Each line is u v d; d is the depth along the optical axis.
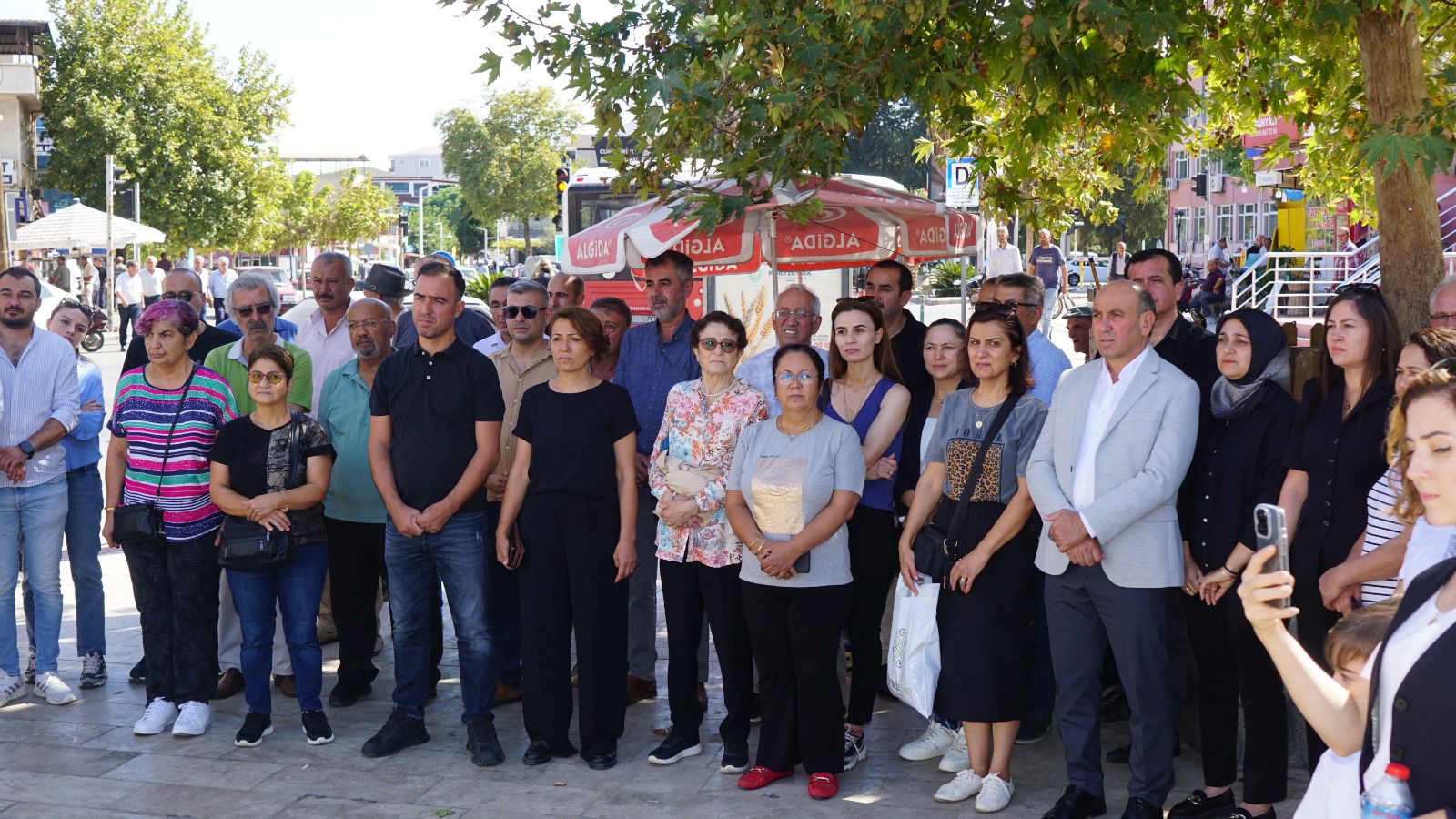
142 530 5.93
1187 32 6.66
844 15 6.30
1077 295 39.00
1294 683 2.68
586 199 16.23
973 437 5.17
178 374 6.14
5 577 6.42
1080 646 4.91
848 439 5.27
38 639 6.53
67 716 6.32
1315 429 4.57
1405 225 6.62
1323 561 4.54
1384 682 2.56
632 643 6.62
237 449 5.84
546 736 5.68
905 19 6.07
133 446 6.04
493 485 6.55
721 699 6.74
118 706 6.48
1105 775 5.49
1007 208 8.87
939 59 6.68
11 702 6.49
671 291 6.57
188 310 6.12
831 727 5.29
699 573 5.57
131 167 42.59
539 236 88.94
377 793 5.36
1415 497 2.86
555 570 5.63
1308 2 6.78
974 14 6.52
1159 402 4.75
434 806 5.21
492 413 5.72
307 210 58.72
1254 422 4.78
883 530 5.71
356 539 6.45
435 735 6.11
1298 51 7.90
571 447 5.61
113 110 42.12
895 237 8.23
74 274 33.84
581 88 6.27
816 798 5.27
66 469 6.59
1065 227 9.93
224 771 5.61
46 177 43.31
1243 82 7.97
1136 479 4.68
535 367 6.75
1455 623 2.48
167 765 5.66
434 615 6.64
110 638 7.69
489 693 5.80
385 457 5.79
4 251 13.82
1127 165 9.03
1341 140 8.29
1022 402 5.18
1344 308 4.44
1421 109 5.51
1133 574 4.73
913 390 6.65
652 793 5.36
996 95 8.26
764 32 6.14
